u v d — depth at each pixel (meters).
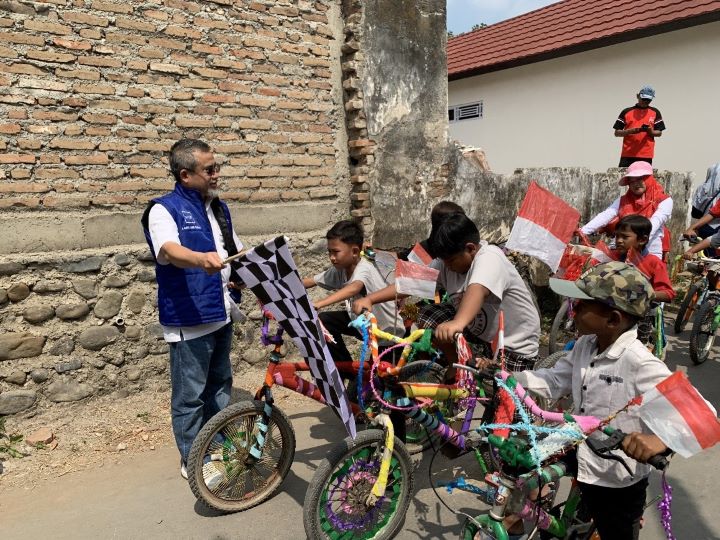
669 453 1.72
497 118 12.73
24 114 3.73
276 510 3.17
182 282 3.08
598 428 1.88
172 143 4.36
